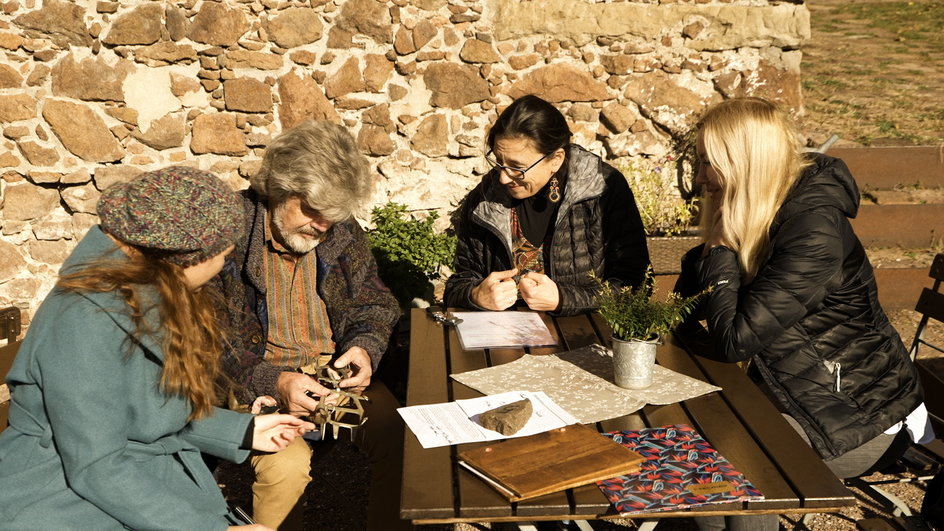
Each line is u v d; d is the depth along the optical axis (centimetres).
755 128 266
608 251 336
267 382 283
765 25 527
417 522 186
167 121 509
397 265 492
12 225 511
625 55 529
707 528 239
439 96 525
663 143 542
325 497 359
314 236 277
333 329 310
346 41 513
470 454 204
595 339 289
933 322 513
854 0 1061
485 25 517
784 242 262
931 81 746
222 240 195
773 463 205
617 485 192
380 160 535
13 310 285
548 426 221
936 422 319
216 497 218
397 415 301
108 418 189
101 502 190
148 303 191
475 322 303
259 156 525
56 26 485
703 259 280
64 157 506
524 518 185
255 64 508
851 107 673
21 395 198
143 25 493
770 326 257
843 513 336
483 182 343
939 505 258
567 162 329
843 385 259
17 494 192
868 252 543
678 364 268
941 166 570
